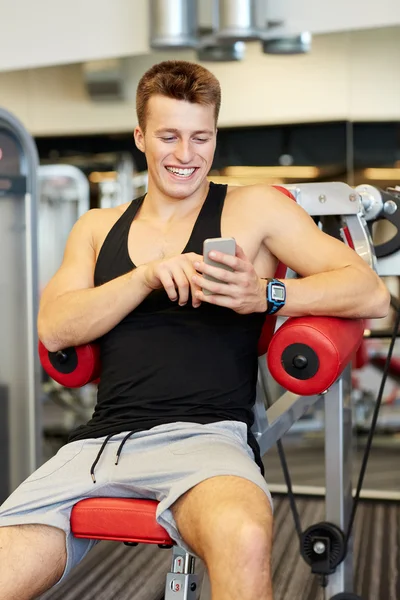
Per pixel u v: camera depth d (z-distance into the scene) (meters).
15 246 3.02
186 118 1.63
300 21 3.68
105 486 1.51
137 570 2.76
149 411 1.58
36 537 1.49
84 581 2.65
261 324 1.67
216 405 1.57
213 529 1.30
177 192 1.68
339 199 1.97
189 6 3.64
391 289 3.82
